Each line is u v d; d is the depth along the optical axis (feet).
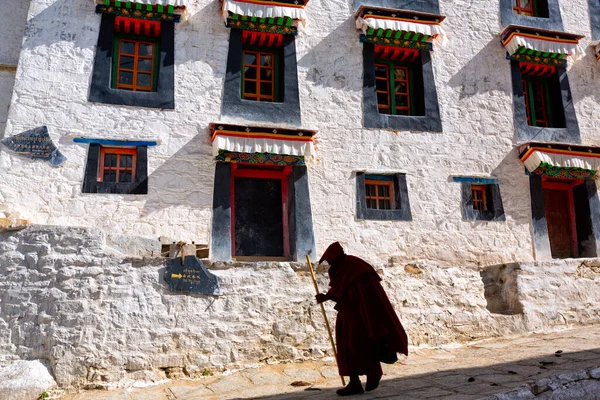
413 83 39.96
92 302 24.95
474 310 30.71
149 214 31.86
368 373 17.53
